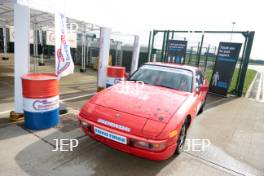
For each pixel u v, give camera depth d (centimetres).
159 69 452
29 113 374
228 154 368
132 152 272
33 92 363
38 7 382
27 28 393
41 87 366
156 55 1371
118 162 307
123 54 1570
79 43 1650
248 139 448
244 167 329
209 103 793
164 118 279
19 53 396
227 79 962
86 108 316
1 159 286
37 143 338
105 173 277
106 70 730
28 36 398
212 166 322
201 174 297
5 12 812
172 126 272
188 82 410
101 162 303
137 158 322
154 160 295
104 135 281
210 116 606
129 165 302
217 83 995
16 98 413
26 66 408
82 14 514
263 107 795
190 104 339
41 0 386
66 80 952
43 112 380
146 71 452
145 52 1416
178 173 294
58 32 430
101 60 723
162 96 343
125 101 318
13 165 275
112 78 698
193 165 319
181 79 416
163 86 402
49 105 387
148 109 296
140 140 258
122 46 1552
